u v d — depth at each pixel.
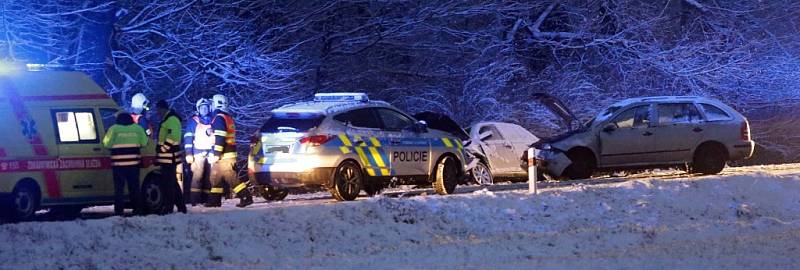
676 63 59.00
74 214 26.97
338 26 49.59
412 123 29.47
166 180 24.59
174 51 43.22
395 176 28.48
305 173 26.75
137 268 17.81
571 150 36.62
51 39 40.31
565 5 57.91
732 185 28.36
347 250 20.23
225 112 26.56
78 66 40.38
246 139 43.66
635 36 59.12
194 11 44.06
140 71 42.56
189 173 31.06
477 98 51.19
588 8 58.88
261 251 19.53
